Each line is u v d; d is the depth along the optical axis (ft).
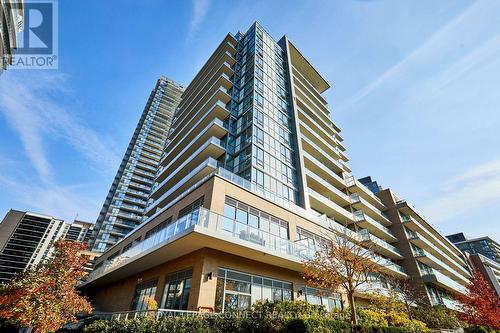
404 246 115.14
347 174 120.98
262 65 103.76
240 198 56.03
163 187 105.50
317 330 28.89
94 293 99.81
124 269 63.46
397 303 57.82
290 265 53.57
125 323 31.58
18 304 33.12
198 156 83.92
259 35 114.21
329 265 43.27
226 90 104.88
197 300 39.45
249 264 49.62
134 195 218.18
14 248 225.56
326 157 108.47
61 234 256.52
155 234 53.31
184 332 27.50
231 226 46.06
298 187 80.53
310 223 69.26
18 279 37.65
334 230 72.69
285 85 112.06
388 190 135.85
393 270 90.12
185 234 40.75
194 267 44.70
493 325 68.44
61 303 36.35
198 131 100.17
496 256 308.19
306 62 135.74
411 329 44.27
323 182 94.73
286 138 91.25
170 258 52.24
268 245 49.39
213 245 44.52
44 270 38.78
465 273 178.50
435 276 100.42
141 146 246.88
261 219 57.67
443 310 83.41
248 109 86.48
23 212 251.39
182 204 62.18
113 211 202.90
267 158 76.79
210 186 52.95
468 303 77.77
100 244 183.62
